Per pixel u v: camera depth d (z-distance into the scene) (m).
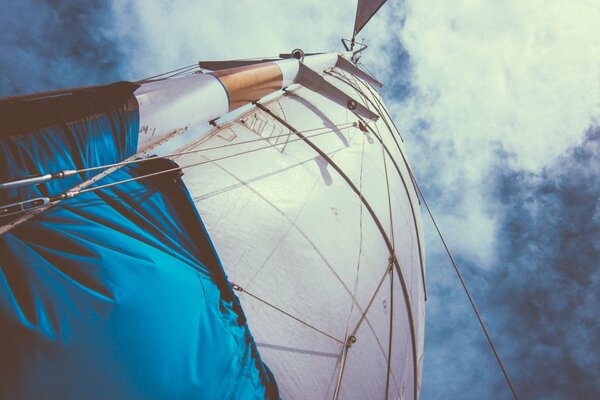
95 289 3.42
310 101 14.10
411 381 11.11
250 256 6.65
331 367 6.75
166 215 5.09
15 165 3.47
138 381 3.32
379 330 8.97
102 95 4.58
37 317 2.96
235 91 7.95
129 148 5.11
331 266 8.12
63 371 2.92
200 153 8.09
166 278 4.18
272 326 6.15
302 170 9.85
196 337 4.11
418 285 13.70
